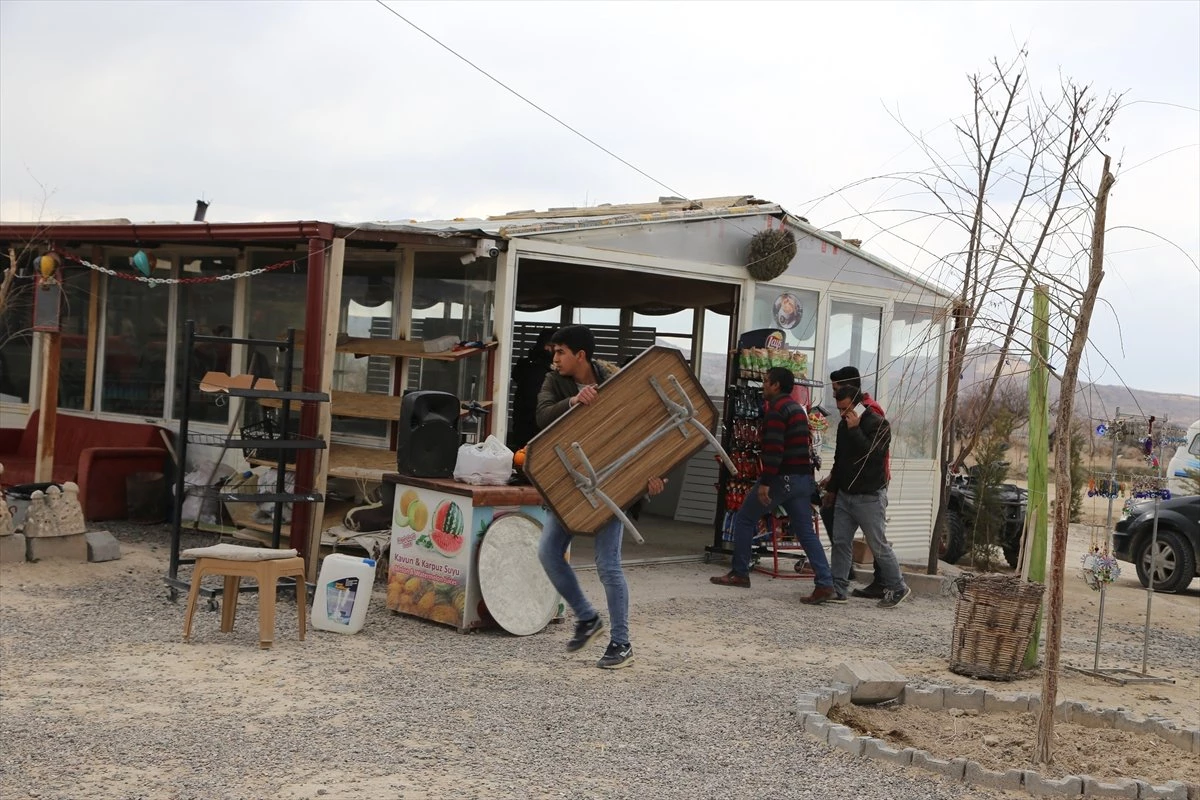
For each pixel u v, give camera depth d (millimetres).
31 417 12359
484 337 9766
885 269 12734
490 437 7977
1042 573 7668
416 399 7949
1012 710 6379
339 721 5363
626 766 4922
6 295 11867
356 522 9461
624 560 11109
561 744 5172
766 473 9711
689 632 8070
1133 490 7918
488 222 10930
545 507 6641
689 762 5023
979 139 10125
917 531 13305
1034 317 5387
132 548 9938
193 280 9836
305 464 8797
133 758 4738
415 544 7945
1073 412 5676
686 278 11102
